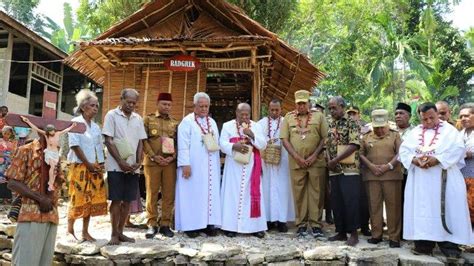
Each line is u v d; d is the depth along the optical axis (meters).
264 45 7.24
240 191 5.54
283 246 4.95
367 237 5.70
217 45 7.33
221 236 5.50
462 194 4.72
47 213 3.67
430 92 21.56
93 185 4.86
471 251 5.25
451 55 25.69
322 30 22.53
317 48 25.09
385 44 24.33
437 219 4.66
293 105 12.62
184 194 5.45
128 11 14.51
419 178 4.83
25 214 3.60
